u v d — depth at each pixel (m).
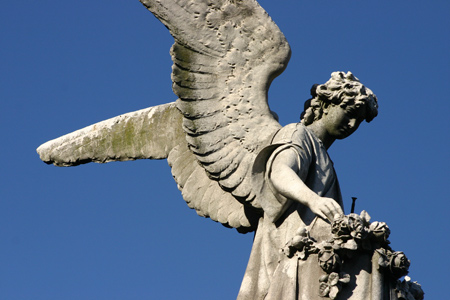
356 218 12.87
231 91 14.21
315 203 13.02
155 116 15.05
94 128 15.18
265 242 13.64
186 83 14.20
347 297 12.88
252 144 14.00
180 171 14.70
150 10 14.29
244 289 13.55
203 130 14.08
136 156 15.00
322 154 13.93
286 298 13.02
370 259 13.02
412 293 13.30
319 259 12.94
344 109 13.98
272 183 13.40
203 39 14.30
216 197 14.45
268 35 14.34
